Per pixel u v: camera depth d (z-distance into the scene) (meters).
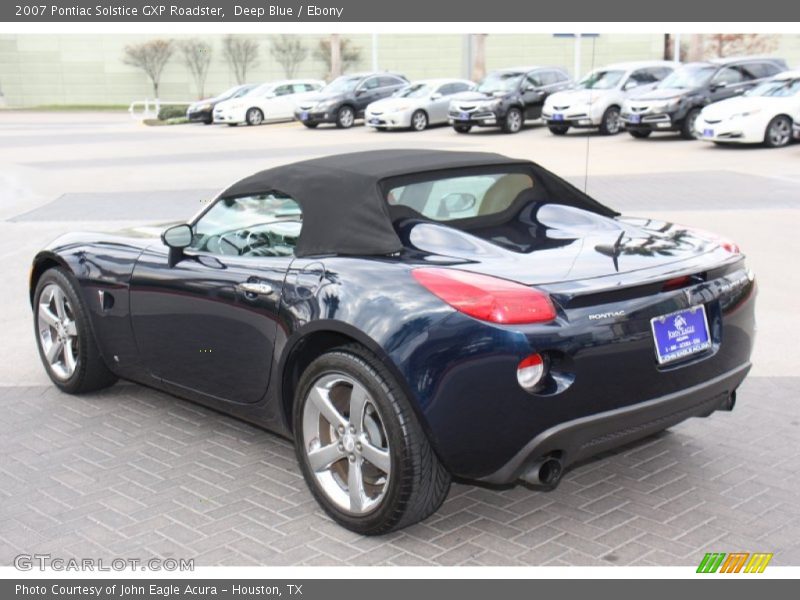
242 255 4.21
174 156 22.36
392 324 3.32
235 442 4.63
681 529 3.61
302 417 3.75
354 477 3.58
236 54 64.19
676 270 3.56
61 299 5.22
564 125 25.42
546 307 3.23
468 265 3.50
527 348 3.18
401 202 3.87
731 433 4.61
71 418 5.00
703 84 22.97
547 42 58.69
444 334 3.24
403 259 3.58
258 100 34.97
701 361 3.61
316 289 3.65
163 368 4.64
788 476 4.08
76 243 5.14
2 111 58.19
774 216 11.25
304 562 3.42
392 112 28.64
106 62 65.50
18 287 8.42
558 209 4.22
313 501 3.95
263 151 23.03
